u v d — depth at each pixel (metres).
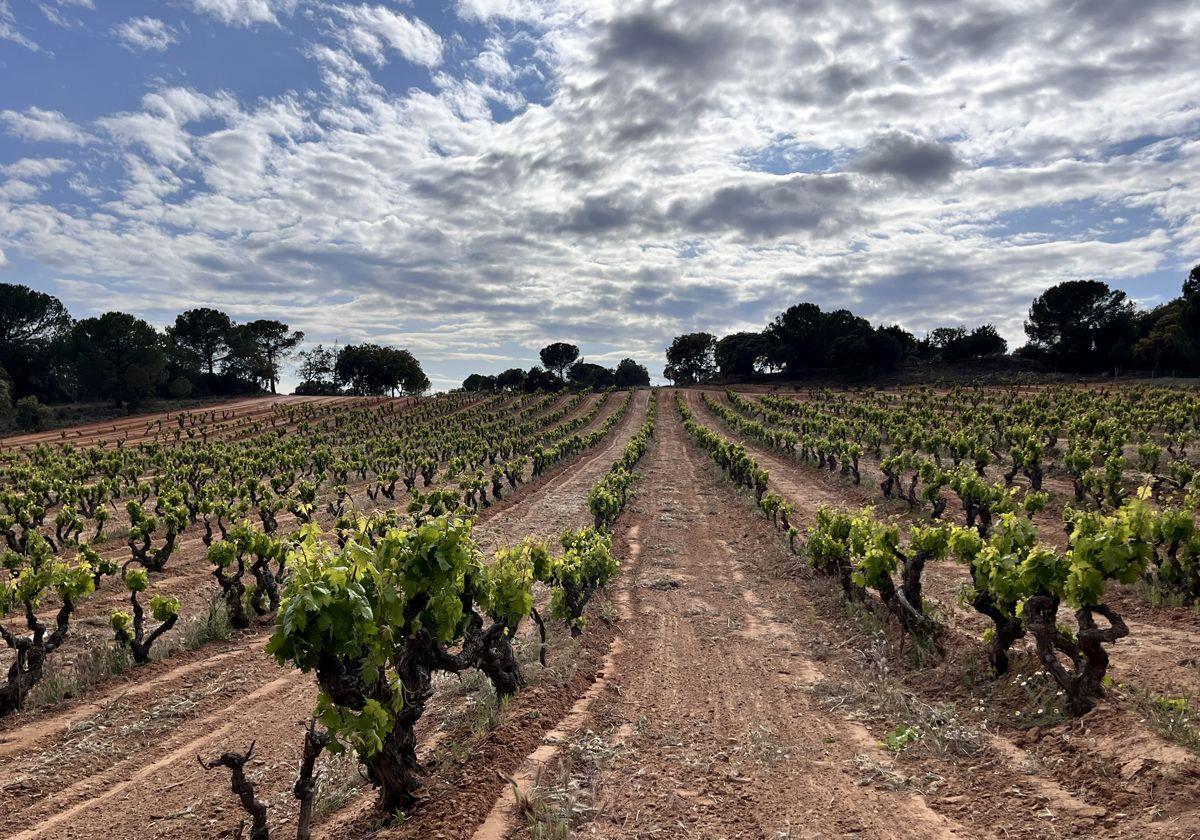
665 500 29.03
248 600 13.42
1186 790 4.95
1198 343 60.75
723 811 5.89
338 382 131.12
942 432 32.25
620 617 13.36
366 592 5.54
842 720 7.96
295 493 25.91
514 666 8.57
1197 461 23.56
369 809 6.18
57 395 78.44
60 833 6.27
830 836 5.36
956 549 10.02
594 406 88.94
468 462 44.06
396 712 5.68
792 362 115.62
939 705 7.84
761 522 22.66
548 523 23.92
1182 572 10.16
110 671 10.33
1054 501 20.09
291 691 9.84
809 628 12.06
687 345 151.25
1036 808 5.34
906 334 110.31
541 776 6.49
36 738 8.27
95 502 26.77
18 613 13.29
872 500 23.89
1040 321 82.81
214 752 7.95
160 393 94.38
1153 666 7.78
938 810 5.62
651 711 8.51
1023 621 7.82
